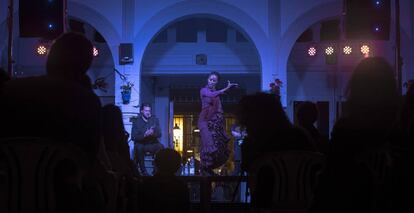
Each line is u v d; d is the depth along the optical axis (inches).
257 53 505.7
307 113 191.6
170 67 573.6
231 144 551.8
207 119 352.2
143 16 505.0
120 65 501.0
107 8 504.7
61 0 358.3
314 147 159.2
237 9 505.0
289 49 502.9
